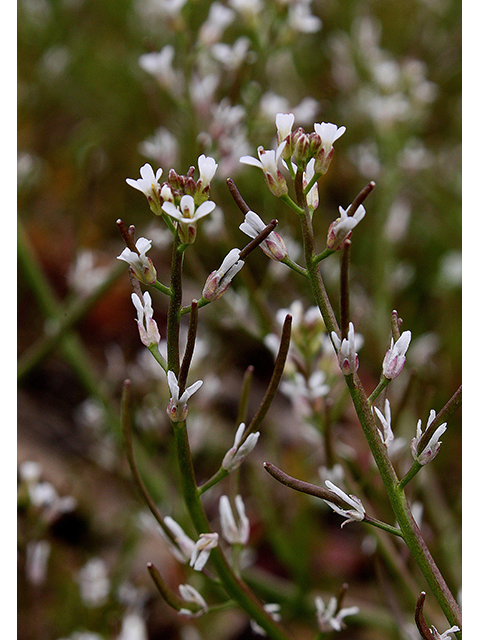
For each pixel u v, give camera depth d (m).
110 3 0.61
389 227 0.39
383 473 0.17
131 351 0.44
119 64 0.54
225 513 0.20
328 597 0.31
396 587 0.29
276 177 0.17
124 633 0.24
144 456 0.32
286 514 0.33
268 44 0.29
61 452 0.39
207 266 0.37
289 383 0.24
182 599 0.19
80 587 0.29
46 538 0.33
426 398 0.24
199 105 0.29
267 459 0.37
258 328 0.29
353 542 0.34
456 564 0.29
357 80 0.48
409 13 0.58
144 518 0.29
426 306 0.46
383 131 0.41
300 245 0.35
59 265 0.45
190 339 0.17
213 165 0.17
